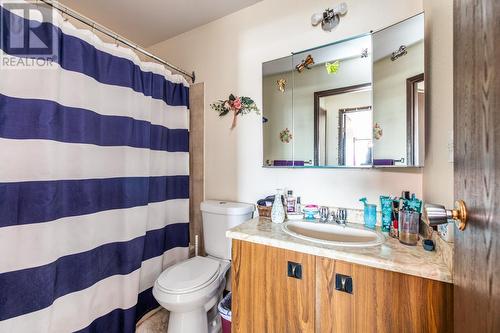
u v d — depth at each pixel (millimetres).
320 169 1473
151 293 1618
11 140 962
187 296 1212
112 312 1353
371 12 1305
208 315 1577
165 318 1605
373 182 1319
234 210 1556
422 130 1112
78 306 1187
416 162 1139
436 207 570
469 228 451
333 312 931
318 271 965
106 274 1328
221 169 1870
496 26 354
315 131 1473
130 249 1403
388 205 1185
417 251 928
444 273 745
